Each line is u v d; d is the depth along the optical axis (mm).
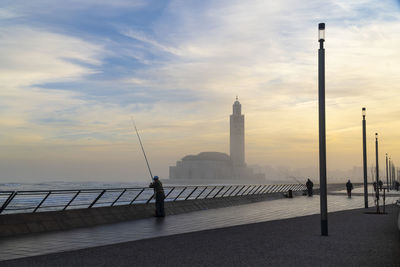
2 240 14516
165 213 25891
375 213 26625
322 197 15672
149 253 11469
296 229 17656
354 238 14672
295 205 36469
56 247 12875
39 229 17141
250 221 21859
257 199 42781
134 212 23328
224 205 34438
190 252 11648
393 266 9656
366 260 10398
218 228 18109
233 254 11312
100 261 10297
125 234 16234
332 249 12164
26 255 11375
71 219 18953
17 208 17125
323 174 15898
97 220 20281
